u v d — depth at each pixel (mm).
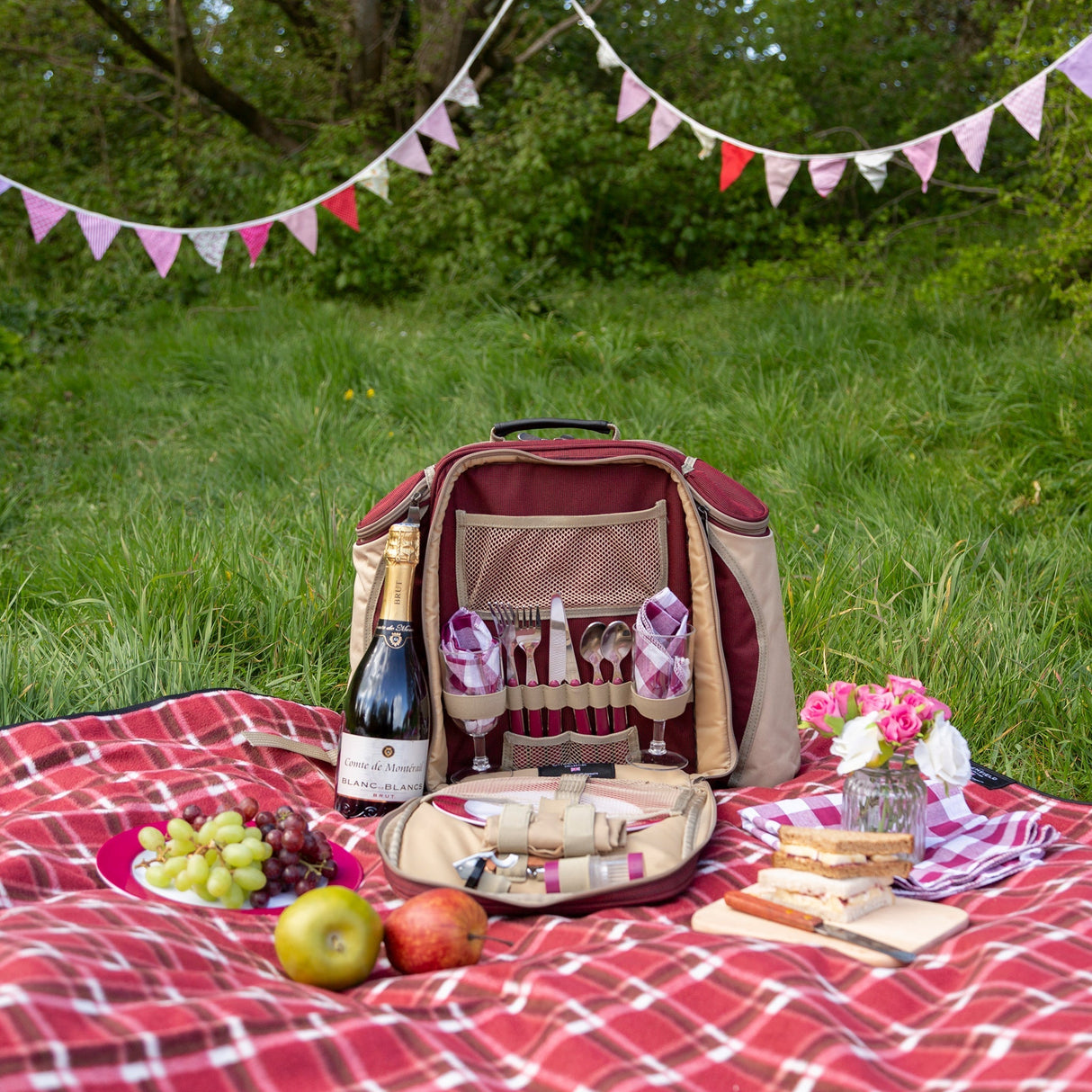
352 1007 1477
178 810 2281
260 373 6559
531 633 2516
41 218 3564
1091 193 6465
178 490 4984
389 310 8727
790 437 5039
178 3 9734
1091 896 1839
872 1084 1317
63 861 1982
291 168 10453
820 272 8438
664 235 10148
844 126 10844
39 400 6453
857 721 2068
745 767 2523
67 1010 1286
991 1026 1437
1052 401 5066
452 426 5445
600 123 9867
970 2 10750
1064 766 2850
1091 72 2920
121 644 3225
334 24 10664
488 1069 1394
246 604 3521
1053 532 4258
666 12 10938
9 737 2561
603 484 2531
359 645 2494
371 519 2473
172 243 3639
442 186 9602
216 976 1517
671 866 1986
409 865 2021
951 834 2230
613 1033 1432
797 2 10508
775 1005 1466
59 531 4508
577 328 7375
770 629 2498
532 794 2293
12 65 10492
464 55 10234
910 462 4828
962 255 7324
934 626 3232
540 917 1905
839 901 1797
